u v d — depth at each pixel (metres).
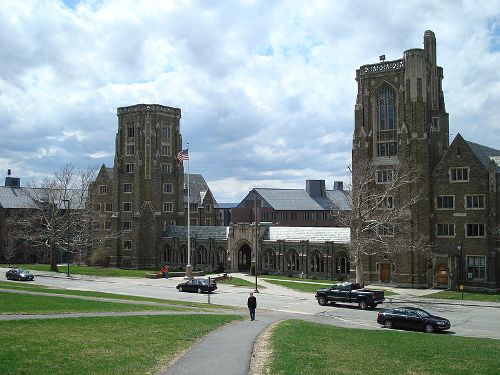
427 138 78.62
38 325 31.83
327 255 87.88
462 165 75.44
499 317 51.78
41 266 116.50
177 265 112.06
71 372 21.16
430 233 77.50
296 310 55.09
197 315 42.78
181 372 22.66
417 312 43.41
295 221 143.62
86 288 73.19
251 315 43.22
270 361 24.66
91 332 30.52
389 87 82.88
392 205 80.75
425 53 80.38
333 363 24.78
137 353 25.55
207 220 149.38
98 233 122.56
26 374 20.44
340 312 54.12
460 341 34.94
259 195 143.88
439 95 85.75
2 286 61.88
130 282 83.69
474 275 73.81
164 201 117.19
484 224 73.12
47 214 131.88
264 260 98.38
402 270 77.81
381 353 28.11
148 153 115.69
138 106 116.38
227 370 23.12
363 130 84.25
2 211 132.00
